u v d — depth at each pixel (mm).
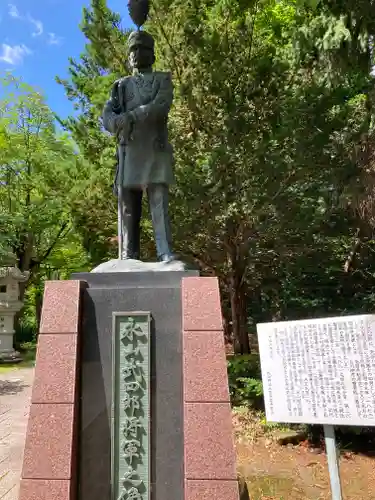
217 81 6832
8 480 4609
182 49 6965
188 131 7328
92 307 3406
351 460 5758
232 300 9570
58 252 18578
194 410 3053
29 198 16609
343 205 6383
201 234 7605
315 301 9391
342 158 6785
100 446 3141
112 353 3297
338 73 5688
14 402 8273
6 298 14023
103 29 7117
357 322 3621
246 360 7855
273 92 6840
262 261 9258
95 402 3221
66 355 3203
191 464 2939
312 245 8375
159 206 4008
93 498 3055
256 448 6133
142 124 4004
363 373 3521
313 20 5551
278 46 8109
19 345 17172
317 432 6285
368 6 4945
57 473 2936
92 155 7941
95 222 8312
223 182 6824
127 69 7316
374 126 6168
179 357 3271
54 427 3031
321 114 6820
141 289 3420
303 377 3725
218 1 7160
